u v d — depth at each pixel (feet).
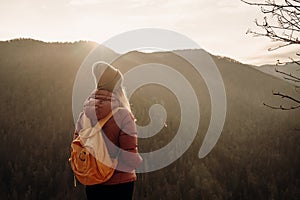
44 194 152.05
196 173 179.32
